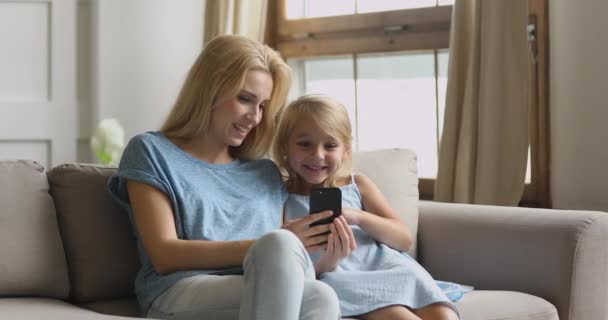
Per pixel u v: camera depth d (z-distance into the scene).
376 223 1.80
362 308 1.60
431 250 2.09
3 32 3.41
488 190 2.66
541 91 2.79
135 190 1.63
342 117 1.86
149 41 3.61
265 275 1.32
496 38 2.65
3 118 3.40
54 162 3.48
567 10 2.70
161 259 1.57
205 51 1.77
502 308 1.71
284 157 1.93
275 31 3.59
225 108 1.73
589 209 2.65
